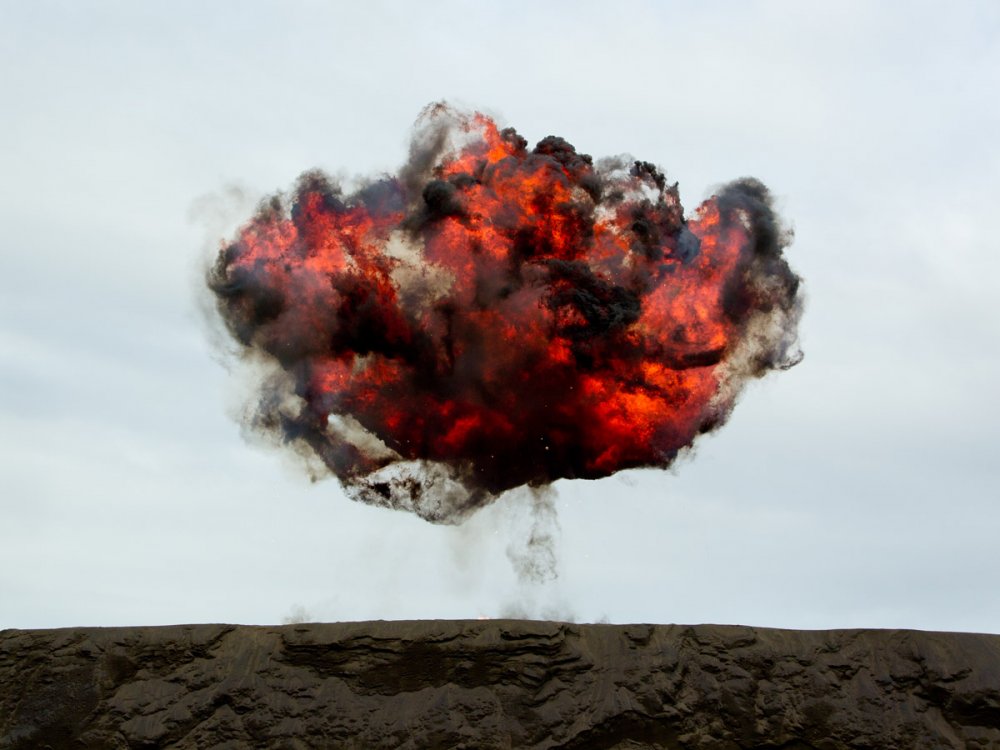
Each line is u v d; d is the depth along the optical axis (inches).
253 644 1581.0
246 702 1536.7
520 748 1498.5
